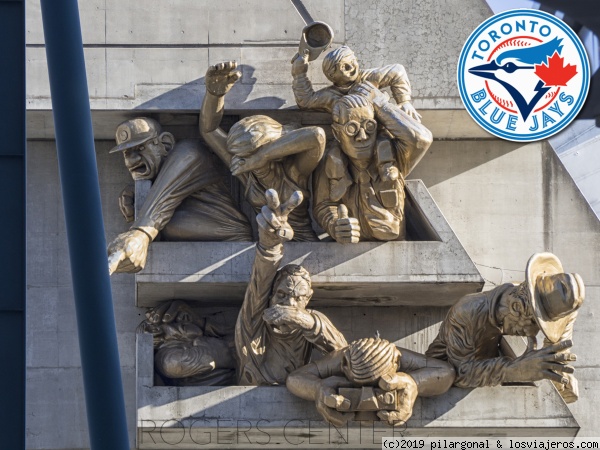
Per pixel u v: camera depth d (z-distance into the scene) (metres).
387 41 40.12
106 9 39.75
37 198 40.59
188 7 39.91
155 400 37.62
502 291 37.41
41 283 40.25
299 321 37.28
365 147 37.91
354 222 38.16
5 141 32.62
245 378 38.03
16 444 31.45
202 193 39.06
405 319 40.25
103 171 40.69
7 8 33.16
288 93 39.50
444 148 41.09
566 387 38.06
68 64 31.19
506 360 37.28
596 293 40.56
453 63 40.19
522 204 40.91
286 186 38.44
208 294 39.09
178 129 39.91
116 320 40.19
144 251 37.91
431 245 38.34
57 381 39.97
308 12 40.06
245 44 39.78
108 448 29.59
